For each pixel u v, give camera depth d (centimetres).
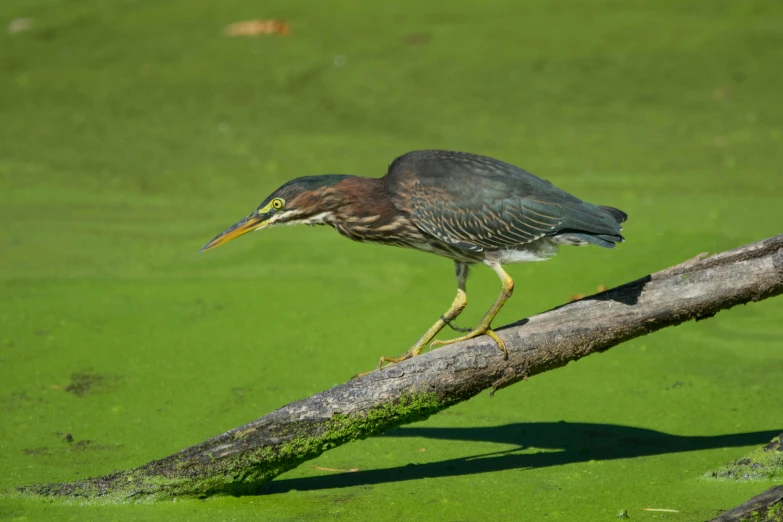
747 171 1617
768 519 663
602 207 877
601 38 2253
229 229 893
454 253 868
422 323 1184
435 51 2209
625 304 767
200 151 1764
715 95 1958
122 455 868
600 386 1016
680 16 2389
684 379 1020
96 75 2133
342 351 1109
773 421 912
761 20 2320
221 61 2192
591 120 1870
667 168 1641
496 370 766
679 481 804
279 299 1259
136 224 1491
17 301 1228
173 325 1174
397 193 871
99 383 1024
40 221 1495
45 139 1822
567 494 788
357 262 1386
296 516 755
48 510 762
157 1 2672
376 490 804
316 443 766
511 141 1766
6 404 970
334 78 2084
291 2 2625
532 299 1238
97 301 1238
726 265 759
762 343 1098
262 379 1038
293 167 1673
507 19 2423
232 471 775
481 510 764
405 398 758
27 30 2427
